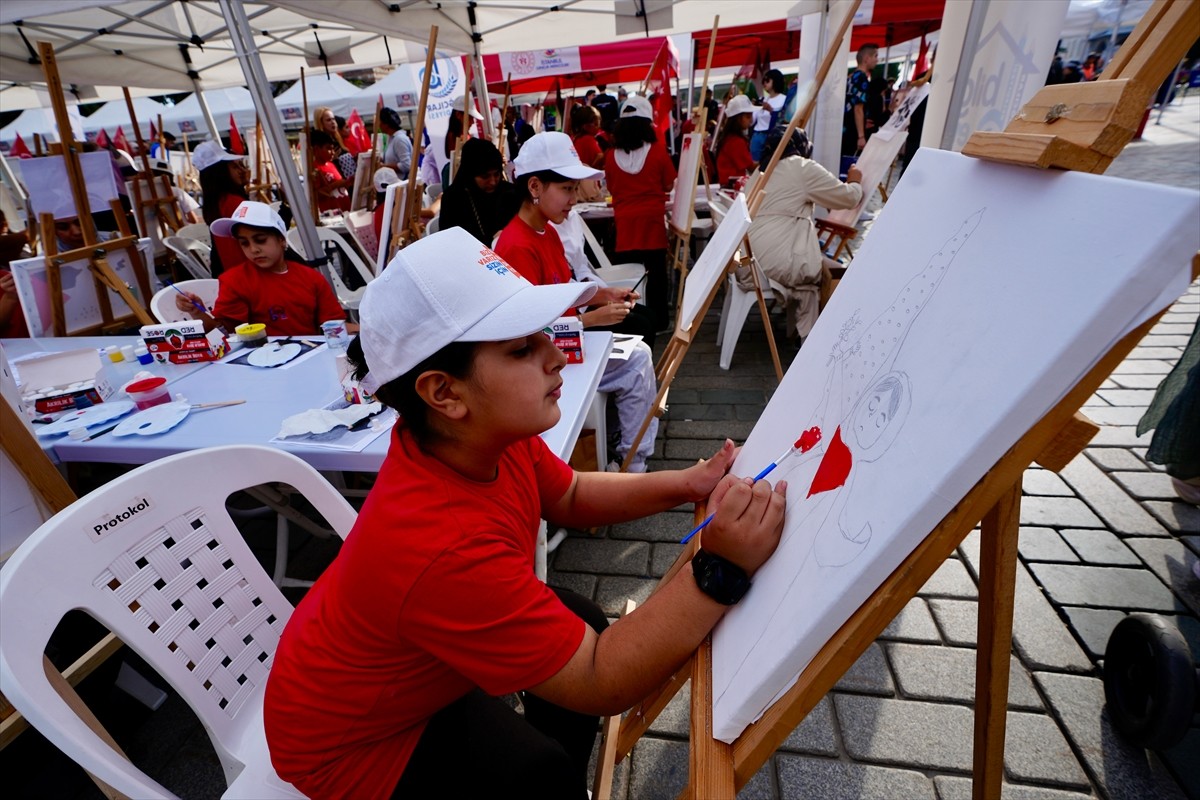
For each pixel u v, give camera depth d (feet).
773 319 15.85
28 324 10.58
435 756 3.18
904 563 1.83
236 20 10.41
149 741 5.67
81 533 3.26
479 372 2.54
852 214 14.34
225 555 3.95
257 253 9.04
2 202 22.25
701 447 9.92
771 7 20.15
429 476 2.73
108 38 17.70
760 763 2.13
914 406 2.08
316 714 2.92
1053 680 5.33
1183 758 4.65
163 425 5.86
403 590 2.54
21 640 2.84
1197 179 22.41
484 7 19.11
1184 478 6.40
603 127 32.19
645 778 5.03
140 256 12.71
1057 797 4.53
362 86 41.34
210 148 12.64
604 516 3.94
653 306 15.67
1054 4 5.16
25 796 5.12
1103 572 6.38
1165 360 10.44
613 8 19.63
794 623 2.09
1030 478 7.91
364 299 2.72
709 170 23.85
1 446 4.80
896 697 5.41
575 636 2.64
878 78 28.50
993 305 1.90
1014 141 2.01
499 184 12.42
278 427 5.77
